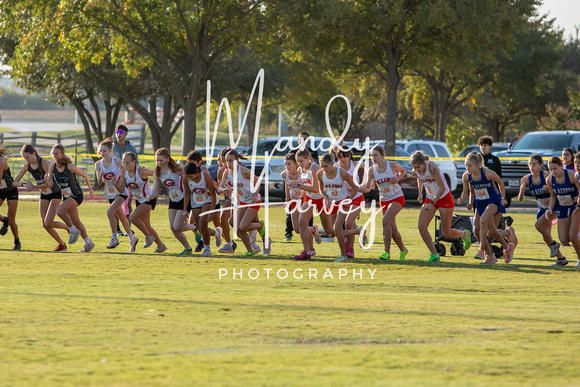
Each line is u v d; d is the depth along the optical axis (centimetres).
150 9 10844
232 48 11312
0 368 1712
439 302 2777
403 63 12300
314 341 2044
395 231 4309
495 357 1850
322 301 2777
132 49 11025
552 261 4353
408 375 1664
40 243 5166
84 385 1566
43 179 4562
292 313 2492
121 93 14275
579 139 9331
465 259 4412
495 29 10975
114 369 1711
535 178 4159
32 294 2869
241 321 2338
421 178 4222
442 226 4303
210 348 1948
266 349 1939
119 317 2388
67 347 1948
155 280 3366
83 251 4634
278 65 14612
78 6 10256
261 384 1579
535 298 2916
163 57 11012
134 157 4453
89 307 2573
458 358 1839
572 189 4016
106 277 3444
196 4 10712
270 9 10469
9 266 3834
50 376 1641
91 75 13625
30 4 10419
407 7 11238
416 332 2173
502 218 4375
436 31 11469
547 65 18912
